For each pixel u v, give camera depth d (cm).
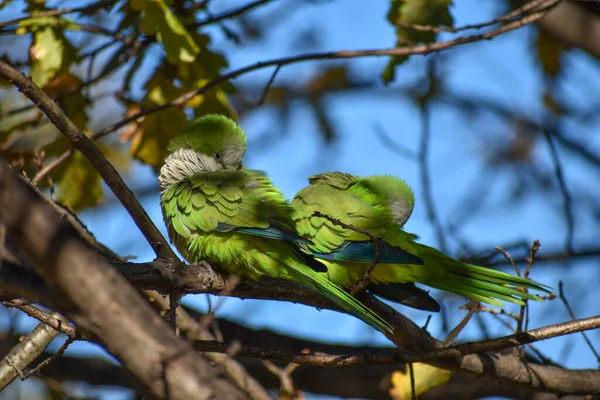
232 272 962
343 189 1161
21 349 945
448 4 1127
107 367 1413
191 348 521
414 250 1065
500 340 819
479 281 1036
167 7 1000
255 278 959
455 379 1412
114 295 499
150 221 764
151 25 997
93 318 497
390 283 1084
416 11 1125
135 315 503
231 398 515
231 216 941
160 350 504
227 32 1183
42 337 951
